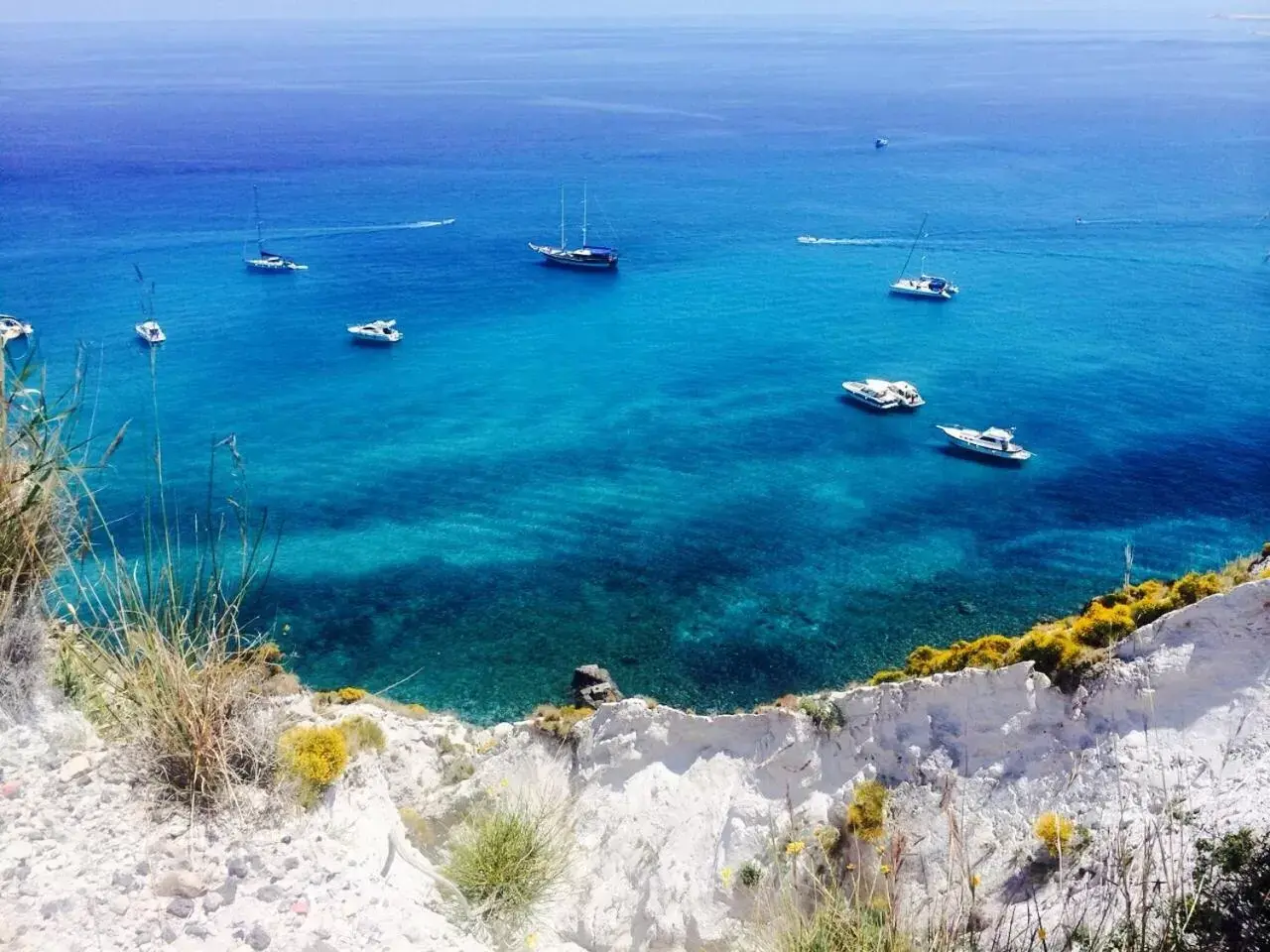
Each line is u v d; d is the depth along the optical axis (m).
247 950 8.17
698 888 16.44
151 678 9.86
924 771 17.31
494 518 50.66
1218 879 11.03
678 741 19.09
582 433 63.00
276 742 10.54
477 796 18.77
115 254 103.81
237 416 64.12
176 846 8.91
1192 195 139.38
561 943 12.71
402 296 94.69
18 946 7.39
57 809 8.78
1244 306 90.50
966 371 75.06
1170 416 65.44
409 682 35.88
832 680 36.31
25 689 9.58
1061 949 10.58
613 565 45.38
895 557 46.34
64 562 10.36
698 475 56.62
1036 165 170.50
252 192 141.75
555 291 97.62
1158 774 15.46
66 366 69.00
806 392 70.94
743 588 43.22
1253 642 16.39
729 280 102.25
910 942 9.85
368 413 65.88
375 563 45.19
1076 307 91.19
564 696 35.09
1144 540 48.25
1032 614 41.22
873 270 105.62
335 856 9.84
